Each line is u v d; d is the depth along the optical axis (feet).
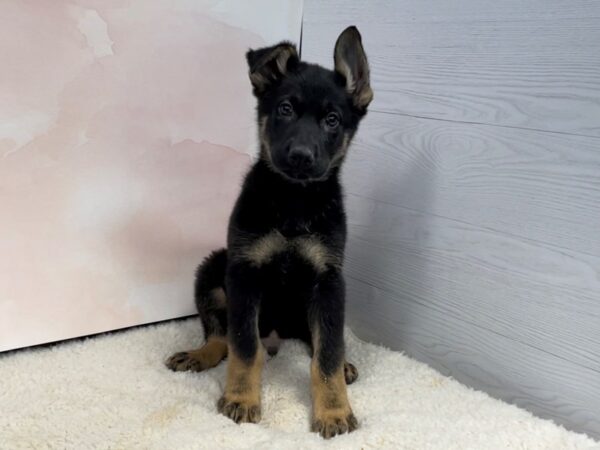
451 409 1.90
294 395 2.01
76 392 1.94
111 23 2.16
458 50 2.02
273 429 1.79
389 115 2.29
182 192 2.48
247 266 1.94
